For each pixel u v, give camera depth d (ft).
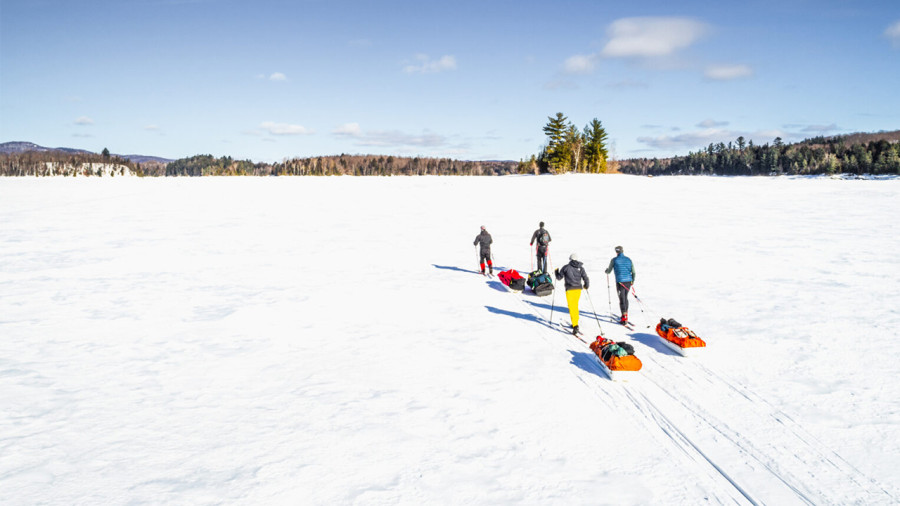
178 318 36.78
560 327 34.94
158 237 77.10
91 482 16.56
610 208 113.39
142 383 25.18
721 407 22.77
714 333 32.65
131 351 29.84
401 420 21.44
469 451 19.06
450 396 23.88
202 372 26.71
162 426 20.68
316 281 49.49
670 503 16.19
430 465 18.02
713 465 18.40
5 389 24.16
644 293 43.19
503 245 70.03
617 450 19.33
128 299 42.16
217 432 20.22
